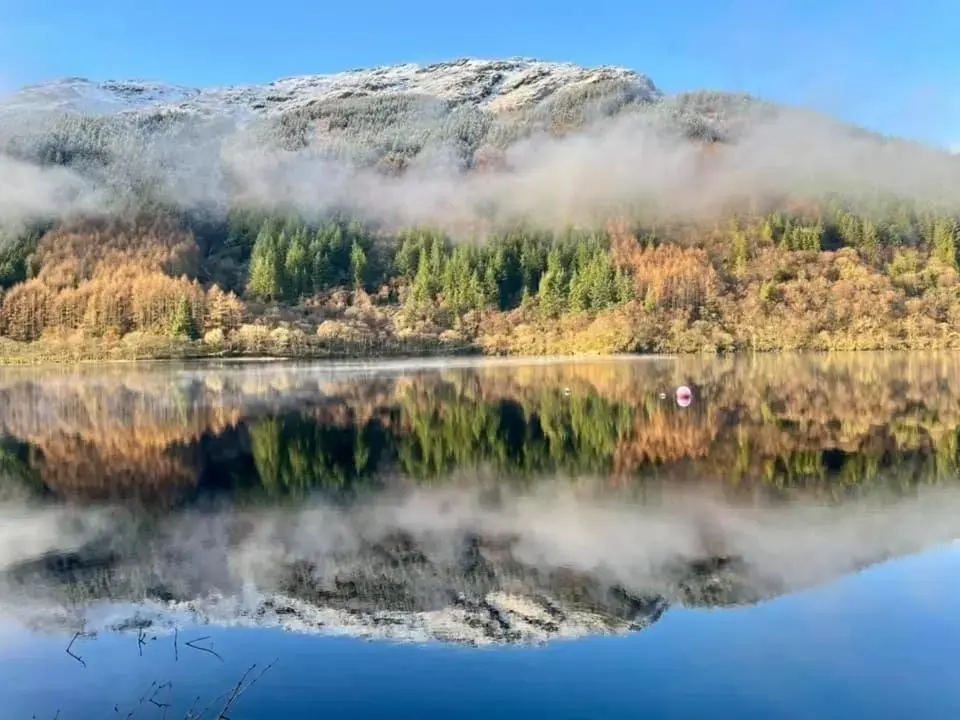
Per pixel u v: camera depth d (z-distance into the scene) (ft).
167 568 59.82
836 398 167.53
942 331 345.31
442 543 65.31
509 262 475.31
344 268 495.82
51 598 53.57
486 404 170.50
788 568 56.80
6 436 130.93
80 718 37.17
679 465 95.81
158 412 162.71
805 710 36.76
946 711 36.52
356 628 47.55
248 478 93.09
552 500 79.25
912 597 50.42
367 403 176.24
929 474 87.40
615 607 50.24
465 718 36.32
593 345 371.35
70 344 366.84
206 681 40.63
